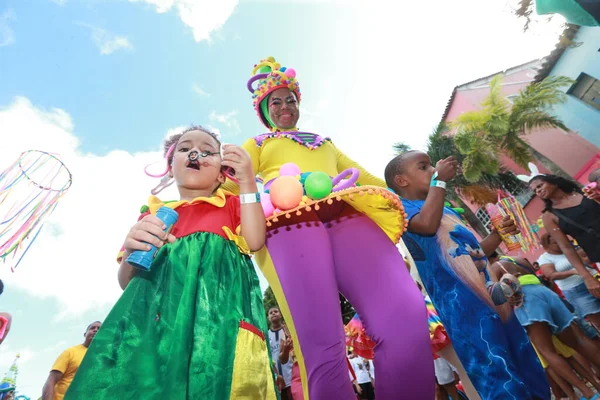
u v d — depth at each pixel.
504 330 2.12
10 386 6.09
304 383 1.74
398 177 2.82
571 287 4.88
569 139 17.03
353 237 2.03
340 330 1.74
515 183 18.27
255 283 1.77
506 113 17.44
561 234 4.18
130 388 1.15
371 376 7.31
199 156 1.92
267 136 2.61
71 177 2.31
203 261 1.56
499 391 1.92
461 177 18.83
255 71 3.11
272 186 1.92
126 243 1.45
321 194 1.86
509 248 3.05
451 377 4.33
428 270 2.42
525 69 17.05
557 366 3.31
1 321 1.97
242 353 1.37
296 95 2.93
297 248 1.89
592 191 4.03
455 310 2.21
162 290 1.44
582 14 2.40
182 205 1.81
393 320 1.74
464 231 2.48
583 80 15.71
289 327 1.80
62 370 4.19
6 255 1.98
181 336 1.28
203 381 1.24
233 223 1.83
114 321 1.30
